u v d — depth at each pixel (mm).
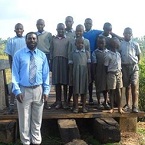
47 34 6281
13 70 4664
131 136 6105
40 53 4785
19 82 4676
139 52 6258
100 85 6180
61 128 5422
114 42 5934
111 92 6113
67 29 6520
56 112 6148
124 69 6164
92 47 6539
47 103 7059
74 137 5414
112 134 5543
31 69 4660
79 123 6633
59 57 6203
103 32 6430
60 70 6230
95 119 5984
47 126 6426
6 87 6766
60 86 6449
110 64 5934
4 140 5625
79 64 5934
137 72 6203
